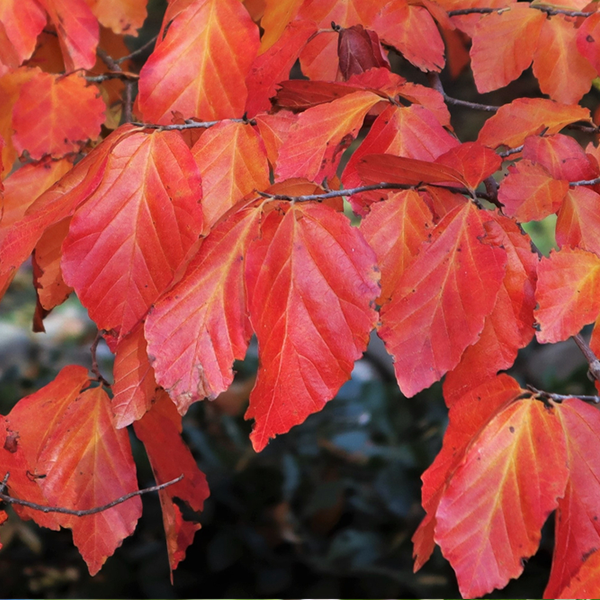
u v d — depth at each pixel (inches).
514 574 34.4
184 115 38.5
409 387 35.4
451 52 50.4
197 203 36.3
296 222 35.7
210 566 82.7
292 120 37.6
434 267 35.8
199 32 38.5
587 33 39.8
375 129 37.4
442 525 34.5
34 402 39.3
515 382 35.5
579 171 37.6
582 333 128.6
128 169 36.6
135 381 37.3
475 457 34.8
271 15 38.8
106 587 85.4
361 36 39.3
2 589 84.7
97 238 36.4
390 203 36.6
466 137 178.7
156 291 36.4
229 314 36.0
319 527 87.4
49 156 41.3
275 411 35.3
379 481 83.5
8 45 40.8
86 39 41.4
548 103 38.9
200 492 39.9
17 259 36.8
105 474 39.1
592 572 34.6
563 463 34.7
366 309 35.3
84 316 198.1
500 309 36.2
